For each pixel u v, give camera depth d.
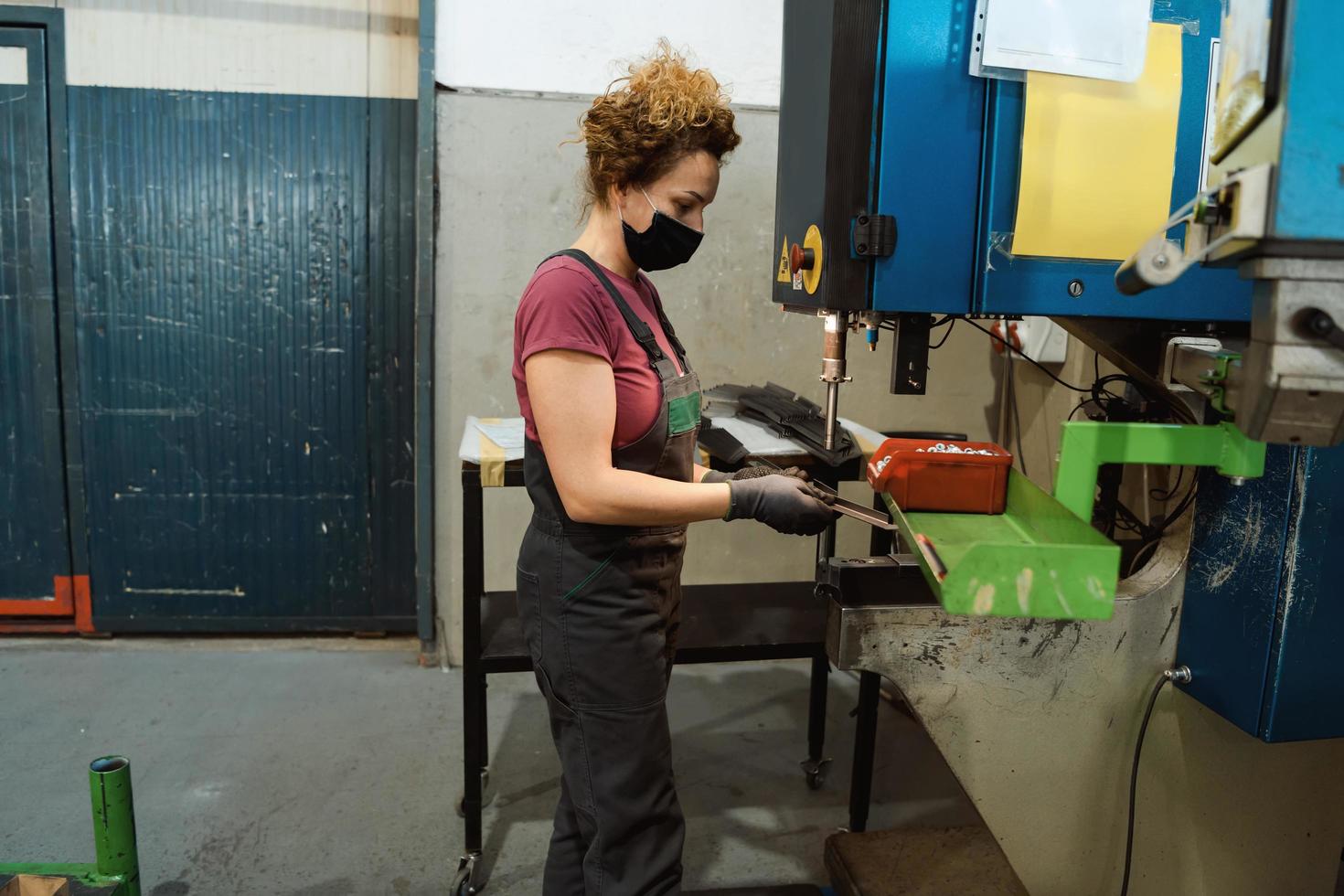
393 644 2.93
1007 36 1.16
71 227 2.62
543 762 2.28
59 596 2.83
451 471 2.70
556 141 2.55
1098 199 1.21
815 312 1.46
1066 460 1.02
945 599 0.87
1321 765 1.46
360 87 2.62
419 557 2.74
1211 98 1.22
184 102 2.59
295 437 2.80
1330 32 0.70
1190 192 1.23
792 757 2.35
